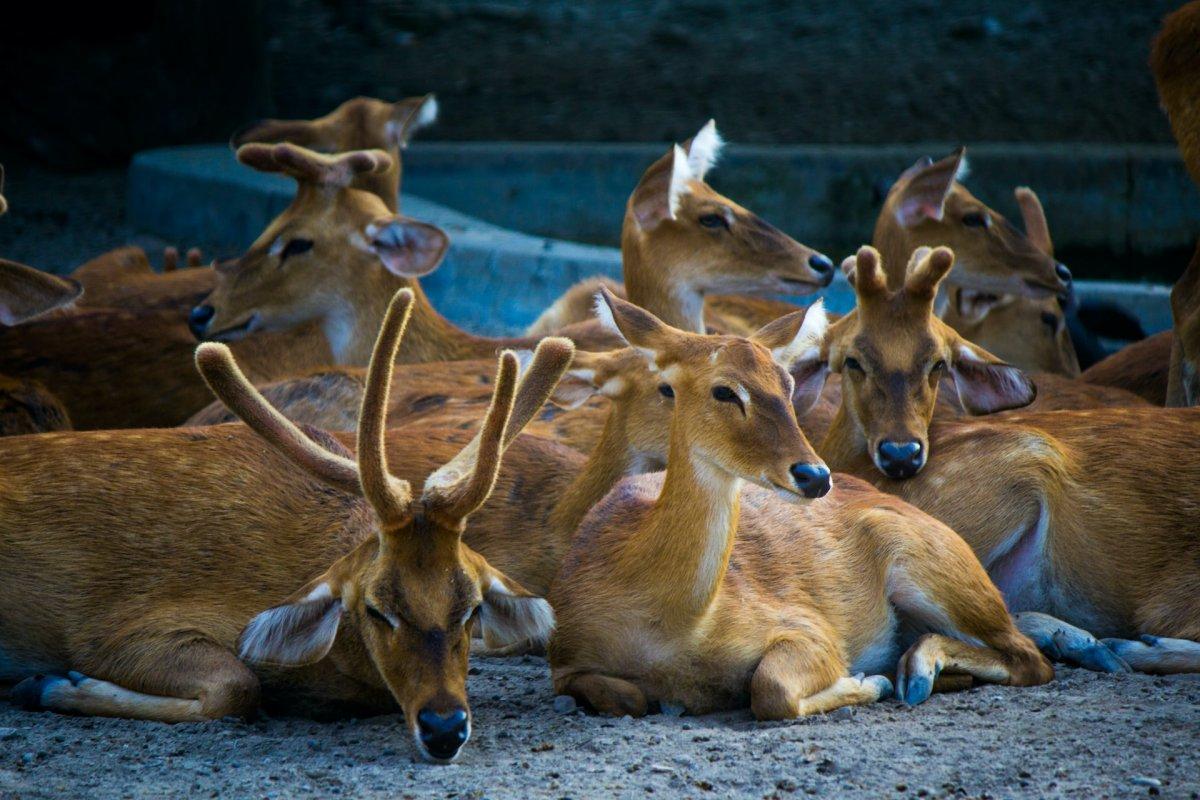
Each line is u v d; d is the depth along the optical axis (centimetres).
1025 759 800
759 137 3375
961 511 1048
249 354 1502
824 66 3850
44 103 2978
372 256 1502
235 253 2348
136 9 3030
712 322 1596
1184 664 984
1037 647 1010
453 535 810
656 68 3856
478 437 871
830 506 1012
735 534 916
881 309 1087
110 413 1434
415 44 3962
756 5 4356
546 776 780
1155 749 811
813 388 1127
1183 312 1326
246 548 934
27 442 969
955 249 1605
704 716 904
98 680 896
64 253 2383
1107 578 1038
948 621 976
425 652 792
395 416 1263
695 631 886
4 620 909
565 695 912
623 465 1074
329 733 875
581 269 1998
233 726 868
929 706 910
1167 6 4122
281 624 819
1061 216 2655
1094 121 3491
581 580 920
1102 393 1331
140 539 929
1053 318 1772
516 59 3903
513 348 1443
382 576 804
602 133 3394
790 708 869
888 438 1055
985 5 4219
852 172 2689
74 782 775
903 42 4019
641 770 788
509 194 2731
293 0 4172
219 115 3111
